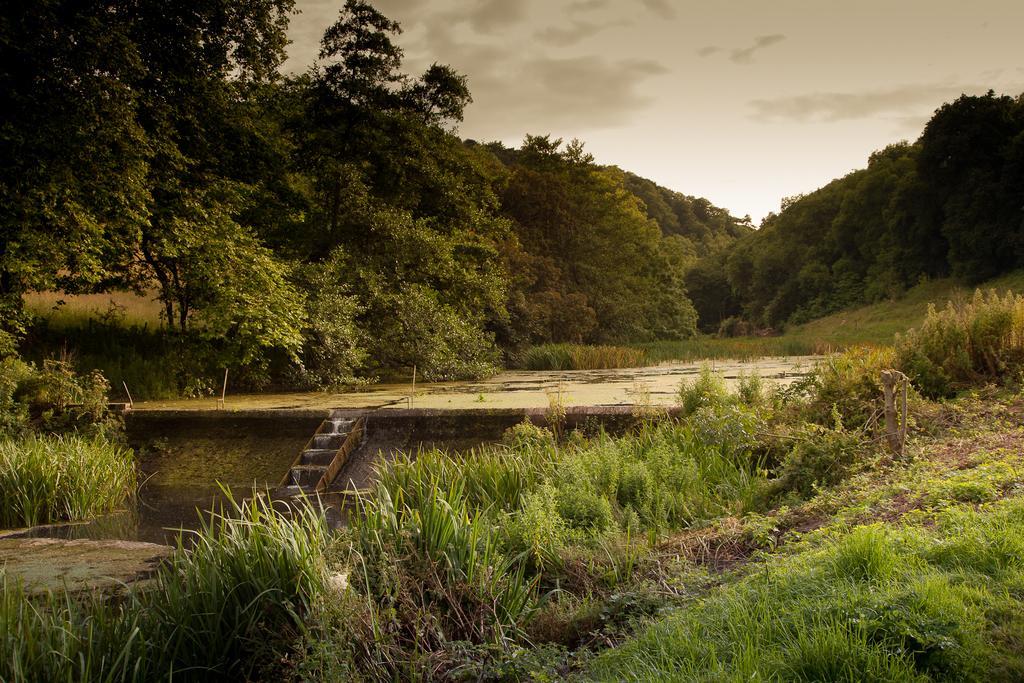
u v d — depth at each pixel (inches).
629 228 2087.8
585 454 338.0
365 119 903.7
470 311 1015.0
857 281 3206.2
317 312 683.4
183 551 188.7
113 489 361.1
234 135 772.0
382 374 810.8
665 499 286.7
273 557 172.7
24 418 418.9
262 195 787.4
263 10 693.9
